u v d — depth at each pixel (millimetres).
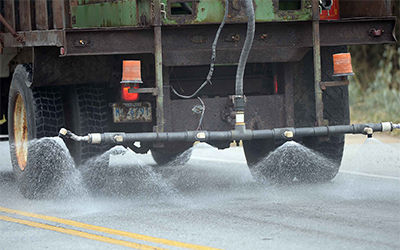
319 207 11922
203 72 14156
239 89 12625
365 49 34719
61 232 10578
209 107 13188
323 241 9414
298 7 13469
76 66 13328
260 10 12953
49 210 12547
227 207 12180
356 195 13164
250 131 12562
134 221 11180
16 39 14016
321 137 13211
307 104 14117
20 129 14883
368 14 14305
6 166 19250
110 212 12086
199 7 12719
